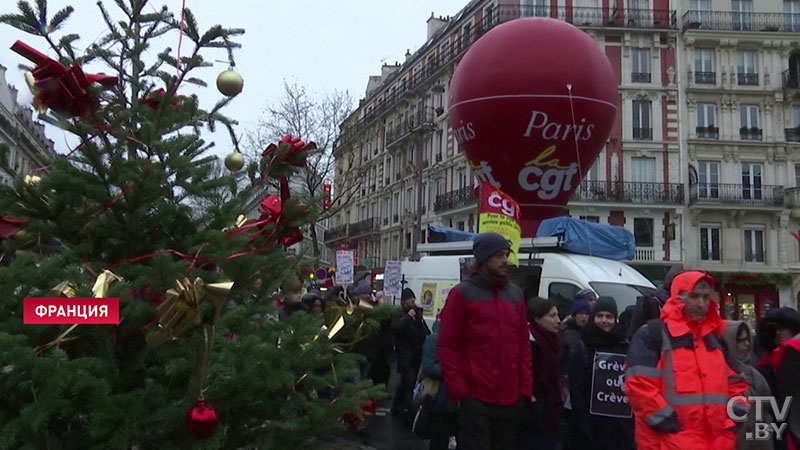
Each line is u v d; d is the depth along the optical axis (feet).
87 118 10.87
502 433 14.29
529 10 111.86
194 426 9.45
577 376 16.84
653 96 110.52
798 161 109.81
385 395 12.72
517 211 29.58
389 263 47.57
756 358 17.53
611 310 17.11
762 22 112.57
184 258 11.50
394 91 153.89
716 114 111.45
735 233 107.65
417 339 29.40
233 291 11.78
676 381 11.64
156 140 11.27
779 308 15.10
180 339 9.66
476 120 40.68
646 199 107.45
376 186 162.81
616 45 111.45
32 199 10.73
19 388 9.49
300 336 11.78
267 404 11.68
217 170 13.33
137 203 11.04
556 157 40.04
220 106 13.05
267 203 13.62
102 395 9.20
